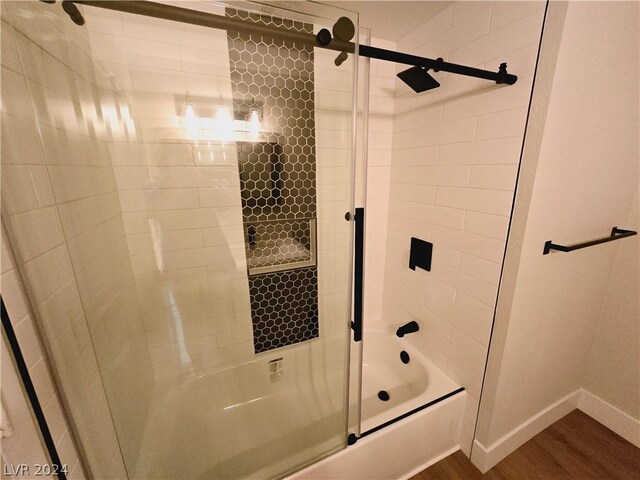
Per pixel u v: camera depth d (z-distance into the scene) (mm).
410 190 1476
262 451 1208
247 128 1202
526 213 919
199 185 1196
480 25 1016
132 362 1099
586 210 1064
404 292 1626
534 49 843
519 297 1006
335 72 1276
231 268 1339
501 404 1142
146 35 999
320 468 1009
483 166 1060
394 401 1487
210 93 1119
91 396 779
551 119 835
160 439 1187
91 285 842
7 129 560
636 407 1278
